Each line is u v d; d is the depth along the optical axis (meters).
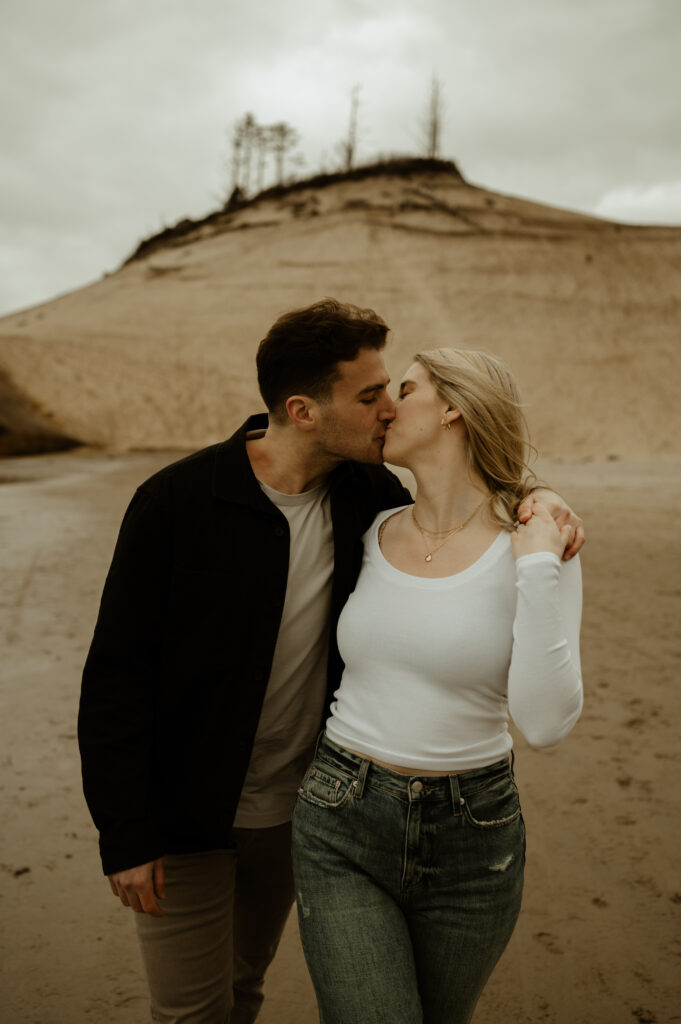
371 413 1.67
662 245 73.69
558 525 1.58
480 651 1.53
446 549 1.64
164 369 47.41
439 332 55.84
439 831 1.51
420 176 94.00
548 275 65.50
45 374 43.47
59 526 12.12
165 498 1.69
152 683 1.71
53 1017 2.24
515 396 1.73
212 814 1.71
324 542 1.79
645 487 21.02
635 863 3.01
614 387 47.78
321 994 1.46
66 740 4.16
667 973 2.42
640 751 4.02
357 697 1.62
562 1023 2.22
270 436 1.75
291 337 1.63
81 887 2.90
